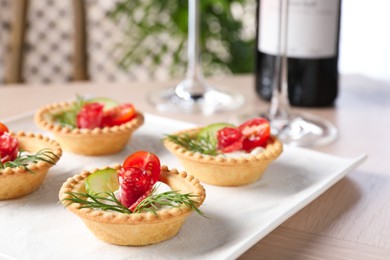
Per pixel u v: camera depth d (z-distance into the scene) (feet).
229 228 1.64
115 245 1.57
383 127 2.38
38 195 1.78
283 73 2.33
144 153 1.72
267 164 1.87
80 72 4.49
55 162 1.82
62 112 2.19
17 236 1.60
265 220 1.68
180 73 4.50
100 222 1.52
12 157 1.83
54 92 2.68
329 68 2.51
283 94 2.36
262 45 2.52
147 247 1.56
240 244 1.53
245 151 1.93
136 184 1.60
